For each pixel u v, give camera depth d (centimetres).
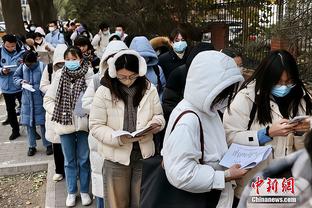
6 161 588
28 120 590
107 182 328
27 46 868
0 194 498
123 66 302
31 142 606
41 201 475
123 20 1501
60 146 486
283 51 251
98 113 316
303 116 238
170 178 213
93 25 1659
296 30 550
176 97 372
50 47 770
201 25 1164
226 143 236
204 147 219
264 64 252
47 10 2269
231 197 223
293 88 254
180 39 464
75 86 410
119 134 298
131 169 326
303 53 556
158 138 350
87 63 428
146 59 410
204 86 207
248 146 241
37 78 575
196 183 209
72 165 429
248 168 216
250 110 258
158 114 323
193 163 212
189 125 211
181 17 1366
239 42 921
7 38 657
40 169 562
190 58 362
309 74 537
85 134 420
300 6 551
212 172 213
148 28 1467
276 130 240
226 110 259
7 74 663
